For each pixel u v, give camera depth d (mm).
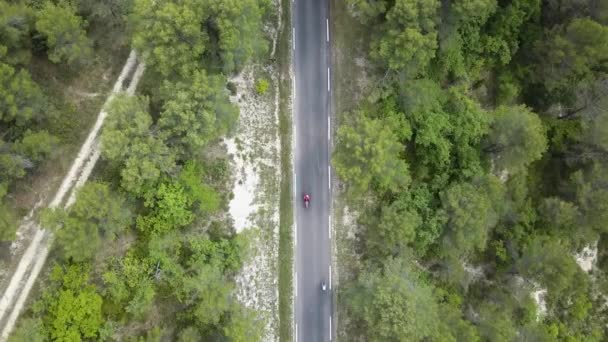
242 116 51844
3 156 37250
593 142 61406
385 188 54094
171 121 42250
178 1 42344
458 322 51781
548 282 55594
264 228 52906
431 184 56469
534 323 59750
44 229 42375
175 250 46188
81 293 41281
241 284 51344
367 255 55969
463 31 56469
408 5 47000
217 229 49656
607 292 66750
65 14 39594
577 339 63625
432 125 53562
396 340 48438
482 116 55375
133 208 44938
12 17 37938
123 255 44531
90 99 45219
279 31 54938
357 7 54438
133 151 40500
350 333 55375
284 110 54688
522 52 62250
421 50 48812
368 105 54812
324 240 55344
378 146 45969
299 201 55031
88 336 41438
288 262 54312
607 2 57719
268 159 53344
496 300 60000
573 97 63906
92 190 39000
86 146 44531
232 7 42000
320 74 55875
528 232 61562
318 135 55562
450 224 53844
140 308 43688
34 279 41906
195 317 47406
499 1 58469
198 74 42500
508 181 61188
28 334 39000
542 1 61562
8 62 39281
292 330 54312
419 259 57688
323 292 55062
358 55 56438
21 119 39219
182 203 45500
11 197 41906
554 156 65875
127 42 46406
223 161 50031
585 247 67062
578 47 56562
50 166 43281
